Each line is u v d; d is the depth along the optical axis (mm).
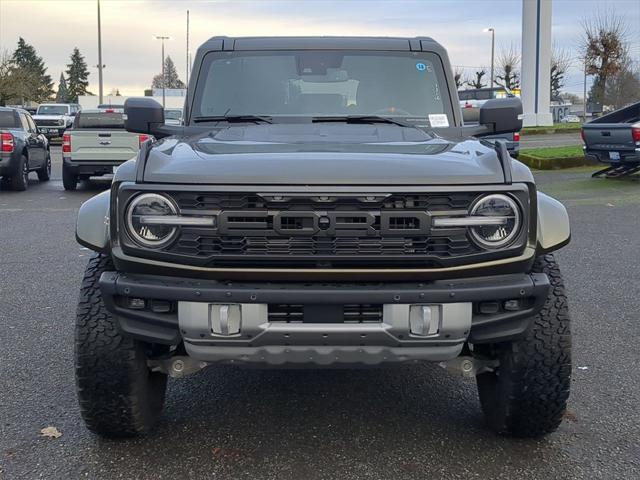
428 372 4668
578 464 3371
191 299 2990
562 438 3643
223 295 2967
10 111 16484
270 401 4172
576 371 4586
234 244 3016
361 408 4070
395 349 3051
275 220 2969
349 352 3049
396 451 3518
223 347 3047
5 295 6480
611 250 8445
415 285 3035
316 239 2996
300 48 4832
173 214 3021
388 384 4453
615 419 3863
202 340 3029
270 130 4203
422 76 4793
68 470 3309
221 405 4105
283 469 3336
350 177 3002
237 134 4074
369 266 3029
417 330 3012
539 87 31844
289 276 2998
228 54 4840
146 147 3355
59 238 9500
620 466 3348
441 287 3018
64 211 12234
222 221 2984
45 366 4652
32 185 17234
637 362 4738
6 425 3775
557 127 31328
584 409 3996
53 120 37250
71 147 15359
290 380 4523
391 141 3836
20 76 55344
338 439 3656
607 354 4898
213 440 3637
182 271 3031
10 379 4426
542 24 31141
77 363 3312
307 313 3006
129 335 3156
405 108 4684
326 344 3021
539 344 3299
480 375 3820
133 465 3363
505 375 3402
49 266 7727
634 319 5703
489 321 3115
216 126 4520
